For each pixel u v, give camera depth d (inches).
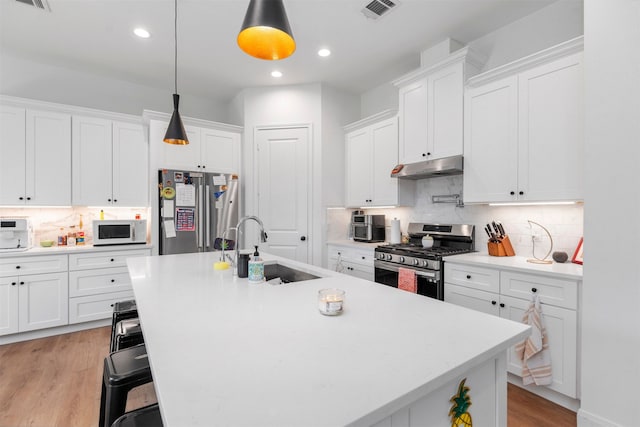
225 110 184.9
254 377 27.5
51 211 136.9
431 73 117.5
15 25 110.2
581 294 71.0
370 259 130.9
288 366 29.5
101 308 129.1
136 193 144.7
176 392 25.0
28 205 123.0
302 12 102.8
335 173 162.4
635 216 61.2
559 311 74.4
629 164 61.9
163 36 117.3
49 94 139.5
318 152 157.6
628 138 62.1
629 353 61.7
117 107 154.5
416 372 28.6
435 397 30.8
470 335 37.3
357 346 34.1
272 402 23.8
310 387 26.0
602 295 65.4
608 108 64.8
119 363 47.6
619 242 63.2
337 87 163.0
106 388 44.9
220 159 156.9
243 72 146.6
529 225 101.0
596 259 66.3
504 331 38.6
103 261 129.8
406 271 111.0
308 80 155.3
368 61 135.9
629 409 61.7
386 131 139.8
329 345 34.3
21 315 114.7
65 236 134.2
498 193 96.5
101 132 137.6
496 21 107.6
